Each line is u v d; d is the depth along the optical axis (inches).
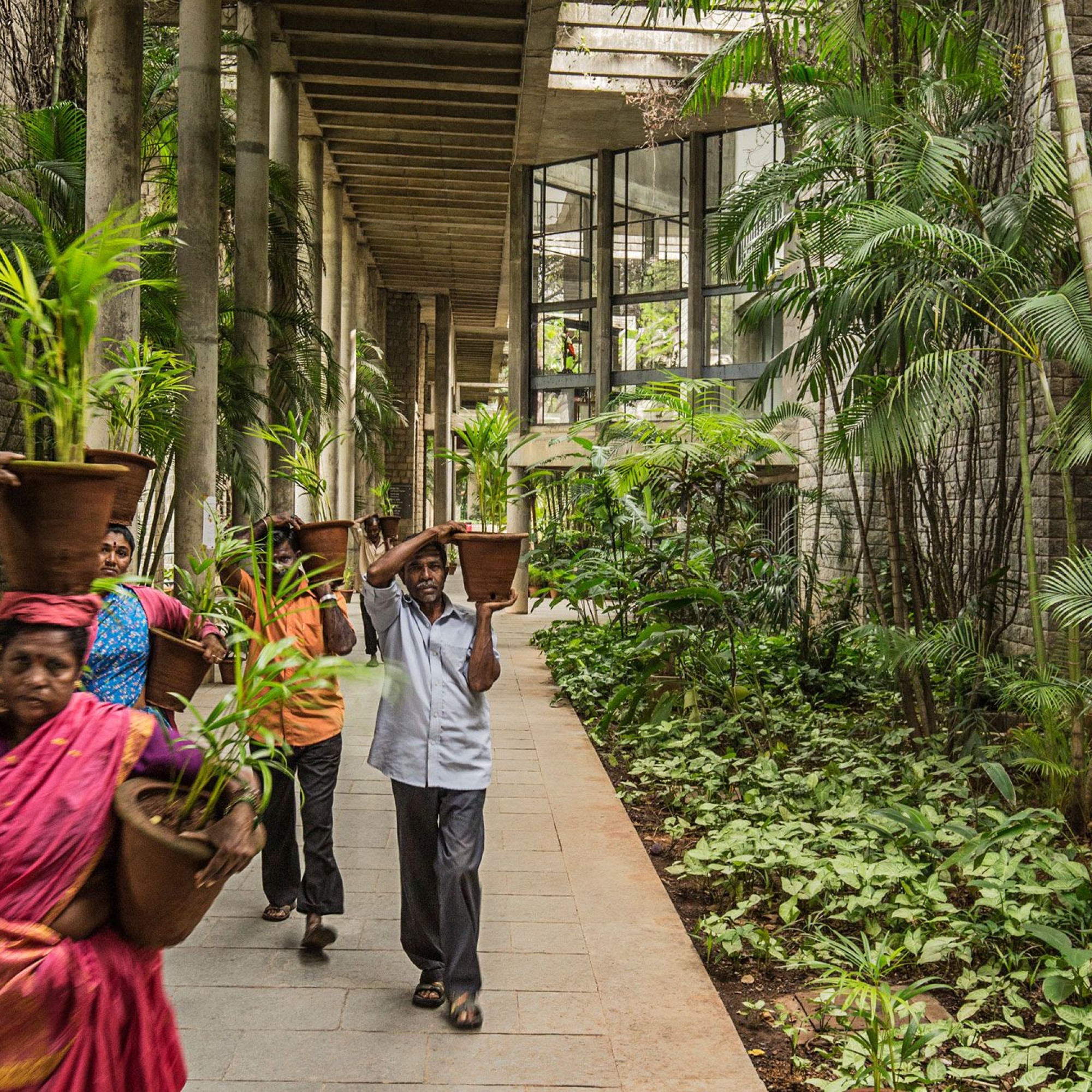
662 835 225.5
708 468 320.2
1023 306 216.2
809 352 275.9
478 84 559.2
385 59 534.6
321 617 160.4
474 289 1147.9
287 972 149.6
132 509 125.4
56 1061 69.9
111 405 147.7
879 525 474.0
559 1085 120.0
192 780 77.8
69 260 77.5
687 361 677.3
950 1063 128.6
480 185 769.6
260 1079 119.4
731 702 300.4
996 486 299.7
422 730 138.7
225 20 489.1
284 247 461.1
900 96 274.8
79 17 401.1
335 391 475.8
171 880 69.9
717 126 643.5
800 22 297.3
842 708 338.0
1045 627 323.6
